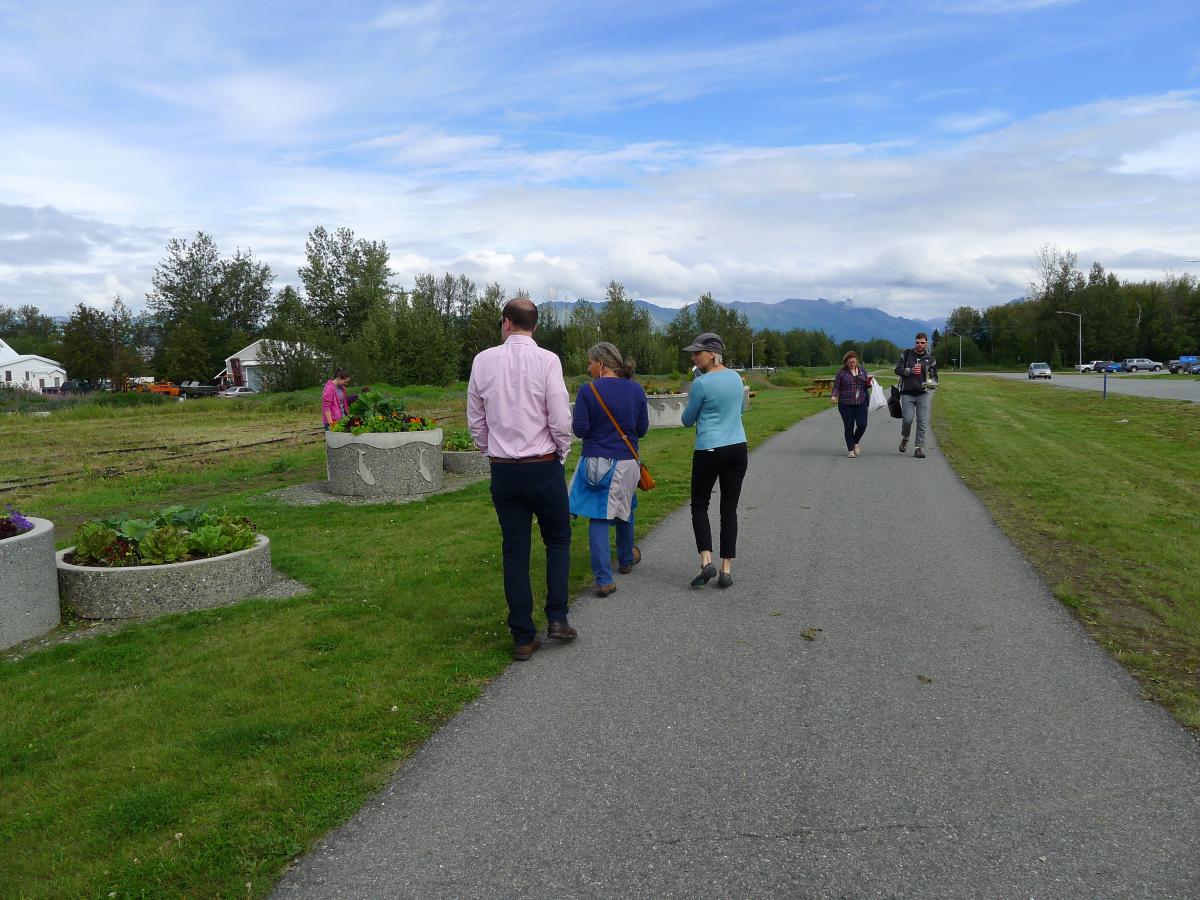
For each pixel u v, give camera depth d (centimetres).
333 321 7825
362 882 260
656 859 268
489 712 383
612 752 341
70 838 292
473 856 272
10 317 13400
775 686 405
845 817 290
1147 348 10975
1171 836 275
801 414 2362
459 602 554
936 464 1206
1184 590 550
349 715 381
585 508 563
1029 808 293
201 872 269
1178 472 1129
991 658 436
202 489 1251
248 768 335
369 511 938
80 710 405
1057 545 689
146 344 9475
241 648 480
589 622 510
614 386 562
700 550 584
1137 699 382
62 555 593
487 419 456
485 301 7212
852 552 673
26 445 2064
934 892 249
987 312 14600
